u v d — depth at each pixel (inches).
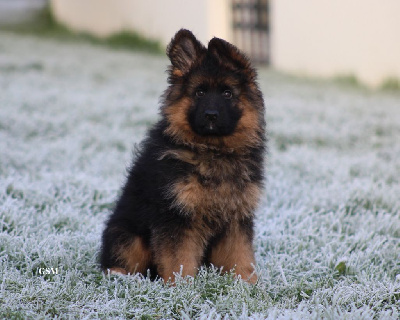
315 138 466.9
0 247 226.5
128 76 710.5
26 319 175.5
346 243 254.8
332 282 214.4
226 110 210.5
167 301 192.9
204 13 880.3
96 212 288.7
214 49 216.5
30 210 265.7
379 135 498.0
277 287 207.9
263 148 225.1
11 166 344.5
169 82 222.1
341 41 861.8
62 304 186.5
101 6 1052.5
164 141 215.3
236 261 217.2
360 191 314.3
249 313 187.2
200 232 209.3
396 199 310.3
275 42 938.1
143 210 210.4
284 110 565.0
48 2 1237.7
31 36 1005.2
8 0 1299.2
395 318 180.2
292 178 348.8
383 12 834.8
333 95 692.7
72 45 946.7
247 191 212.1
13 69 682.8
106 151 399.2
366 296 199.0
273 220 277.9
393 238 259.8
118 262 218.5
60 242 237.1
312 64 888.3
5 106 494.3
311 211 287.6
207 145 211.9
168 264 204.5
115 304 187.9
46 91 571.8
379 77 842.2
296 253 243.9
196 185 203.6
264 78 796.6
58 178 316.2
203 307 187.9
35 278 207.9
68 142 405.7
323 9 869.8
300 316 178.2
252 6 965.8
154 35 978.1
